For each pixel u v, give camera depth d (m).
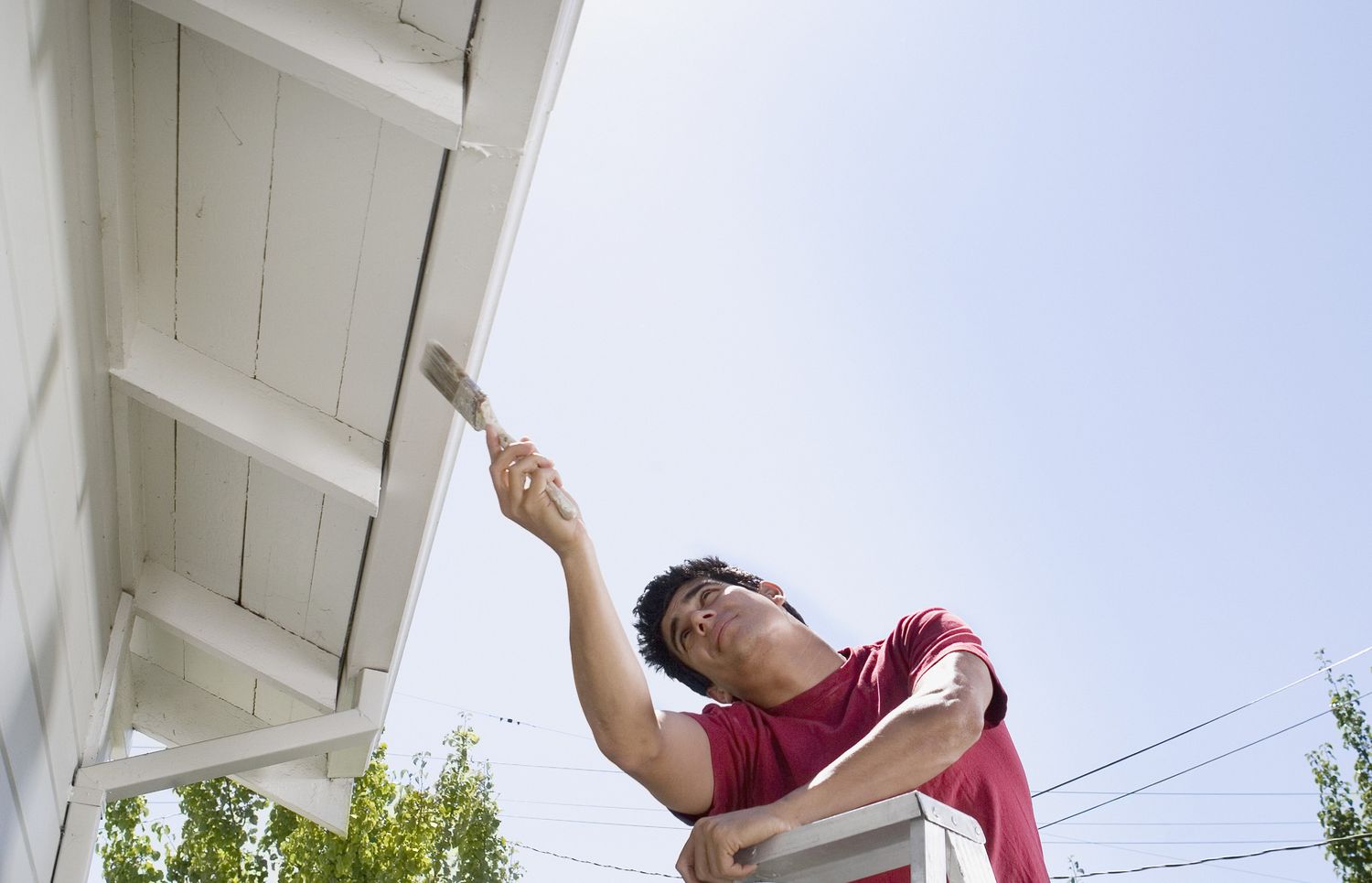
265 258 2.24
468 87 1.77
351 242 2.15
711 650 1.59
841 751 1.44
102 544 2.68
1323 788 10.80
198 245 2.26
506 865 11.74
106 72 1.84
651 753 1.40
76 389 2.11
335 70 1.68
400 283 2.20
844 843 1.08
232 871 10.12
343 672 3.42
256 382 2.52
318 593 3.21
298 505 2.84
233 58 1.87
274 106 1.93
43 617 2.09
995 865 1.29
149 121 2.02
